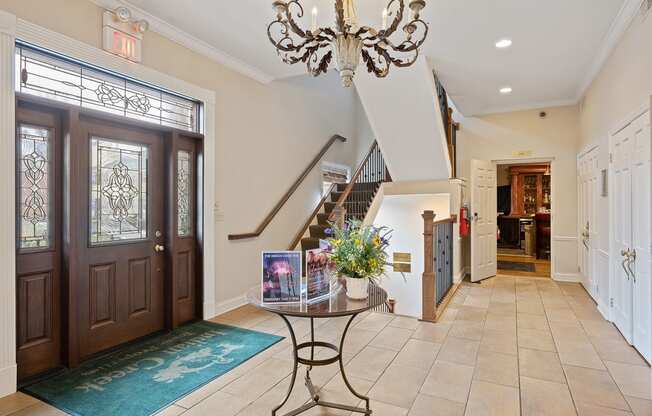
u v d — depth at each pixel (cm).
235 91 434
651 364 255
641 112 290
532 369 276
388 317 398
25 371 257
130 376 263
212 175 397
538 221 862
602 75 414
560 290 526
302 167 576
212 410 221
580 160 548
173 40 352
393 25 197
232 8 307
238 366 280
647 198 284
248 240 456
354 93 771
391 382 256
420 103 442
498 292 516
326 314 193
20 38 243
